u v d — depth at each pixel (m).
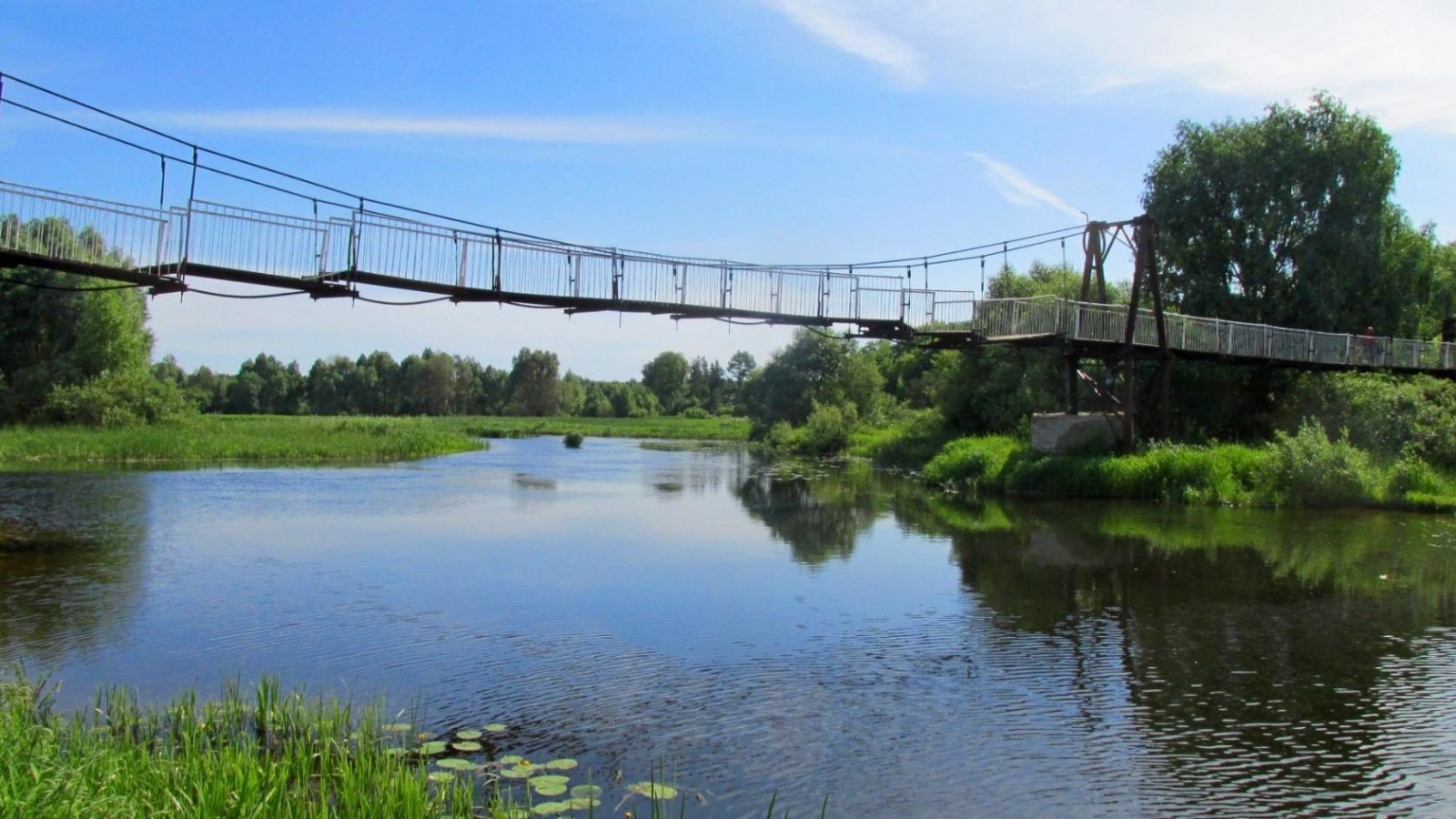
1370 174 42.16
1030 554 20.25
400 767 7.92
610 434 88.25
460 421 101.00
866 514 26.80
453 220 21.67
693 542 21.77
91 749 7.54
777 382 72.19
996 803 8.47
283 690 11.03
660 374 149.50
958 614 15.08
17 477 33.78
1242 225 43.03
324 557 19.38
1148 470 29.94
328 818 6.89
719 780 8.81
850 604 15.72
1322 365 36.50
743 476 40.03
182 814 6.64
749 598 16.09
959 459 34.94
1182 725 10.34
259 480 34.53
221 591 16.14
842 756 9.42
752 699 11.05
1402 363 38.78
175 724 9.16
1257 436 37.09
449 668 12.02
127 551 19.64
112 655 12.38
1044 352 41.31
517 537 22.34
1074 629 14.23
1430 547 21.08
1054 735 10.05
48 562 18.42
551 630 13.91
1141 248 31.08
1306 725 10.37
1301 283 42.09
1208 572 18.38
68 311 53.69
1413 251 43.94
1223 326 34.84
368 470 40.44
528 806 7.92
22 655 12.33
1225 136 43.75
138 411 52.69
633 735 9.88
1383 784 8.90
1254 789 8.80
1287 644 13.43
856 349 72.12
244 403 121.62
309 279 19.36
